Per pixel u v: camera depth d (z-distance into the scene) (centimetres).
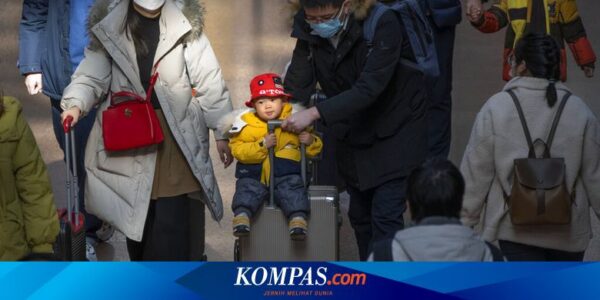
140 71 1253
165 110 1249
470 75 2214
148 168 1259
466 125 1986
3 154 1079
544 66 1118
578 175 1132
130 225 1258
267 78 1199
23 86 2186
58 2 1508
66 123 1211
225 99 1274
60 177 1789
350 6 1199
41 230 1105
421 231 865
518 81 1127
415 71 1230
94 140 1274
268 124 1187
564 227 1127
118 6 1242
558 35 1691
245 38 2423
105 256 1506
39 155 1110
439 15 1611
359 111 1199
